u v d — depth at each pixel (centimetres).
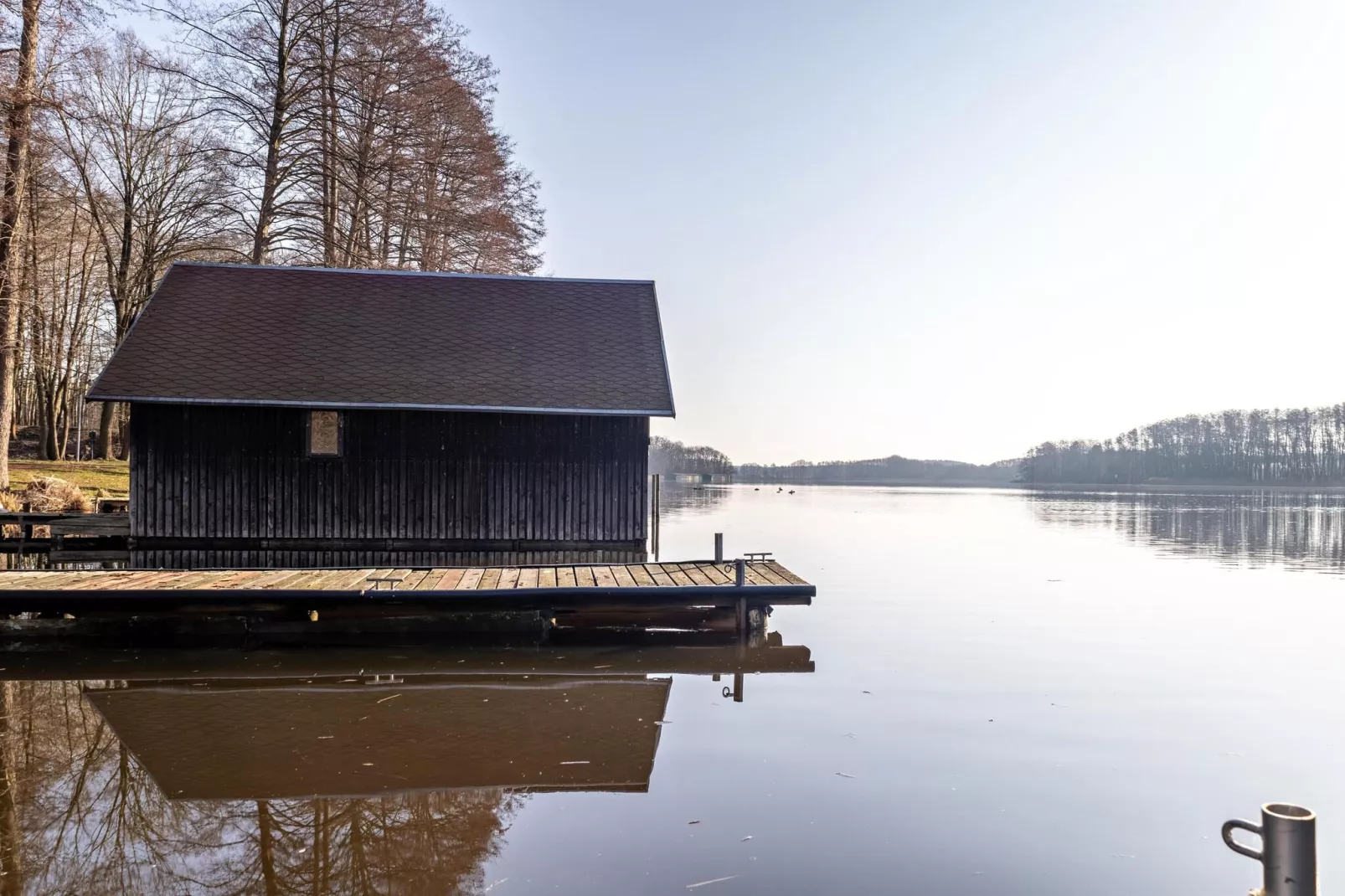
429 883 462
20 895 450
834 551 2355
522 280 2033
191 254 2792
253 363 1639
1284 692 873
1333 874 483
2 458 2128
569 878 464
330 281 1941
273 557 1600
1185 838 524
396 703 808
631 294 2027
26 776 609
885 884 461
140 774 614
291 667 962
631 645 1087
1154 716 782
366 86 2570
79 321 3628
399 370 1673
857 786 600
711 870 475
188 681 895
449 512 1655
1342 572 1927
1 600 1034
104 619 1058
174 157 2783
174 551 1591
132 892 454
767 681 906
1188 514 4612
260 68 2331
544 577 1210
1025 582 1725
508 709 788
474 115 2858
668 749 675
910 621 1276
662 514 4044
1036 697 844
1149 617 1316
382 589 1090
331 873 471
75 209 2848
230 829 526
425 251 3036
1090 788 604
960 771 632
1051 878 473
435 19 2606
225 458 1598
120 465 3064
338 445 1625
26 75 2055
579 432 1689
